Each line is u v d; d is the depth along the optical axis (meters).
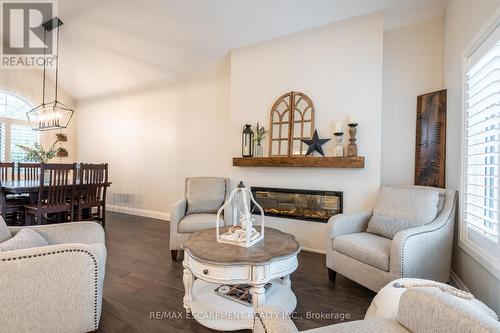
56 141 5.76
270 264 1.67
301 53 3.36
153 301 2.04
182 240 2.80
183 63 4.37
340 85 3.12
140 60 4.49
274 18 3.21
